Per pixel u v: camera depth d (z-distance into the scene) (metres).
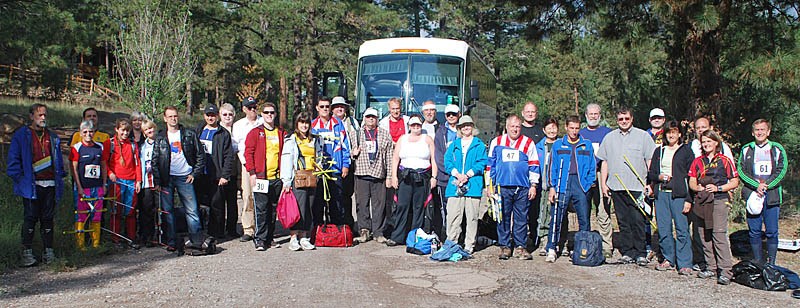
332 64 33.59
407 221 8.85
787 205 12.79
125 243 8.50
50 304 5.64
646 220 8.05
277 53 30.77
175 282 6.50
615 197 7.80
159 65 16.64
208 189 8.96
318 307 5.55
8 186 10.56
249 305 5.61
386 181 9.18
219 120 9.49
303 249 8.47
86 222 8.01
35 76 22.00
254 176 8.26
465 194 8.16
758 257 7.24
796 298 6.01
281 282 6.50
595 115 8.52
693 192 6.98
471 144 8.20
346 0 32.47
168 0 17.28
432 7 43.25
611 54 37.75
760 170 7.18
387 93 13.32
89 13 17.27
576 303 5.77
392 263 7.56
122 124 8.40
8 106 21.02
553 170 7.95
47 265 7.22
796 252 8.27
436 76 13.31
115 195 8.41
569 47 16.09
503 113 53.91
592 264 7.52
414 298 5.88
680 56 15.11
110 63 34.81
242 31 30.80
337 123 9.15
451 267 7.36
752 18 14.17
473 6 40.62
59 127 18.92
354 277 6.74
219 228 9.25
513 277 6.86
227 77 38.19
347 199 9.54
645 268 7.46
